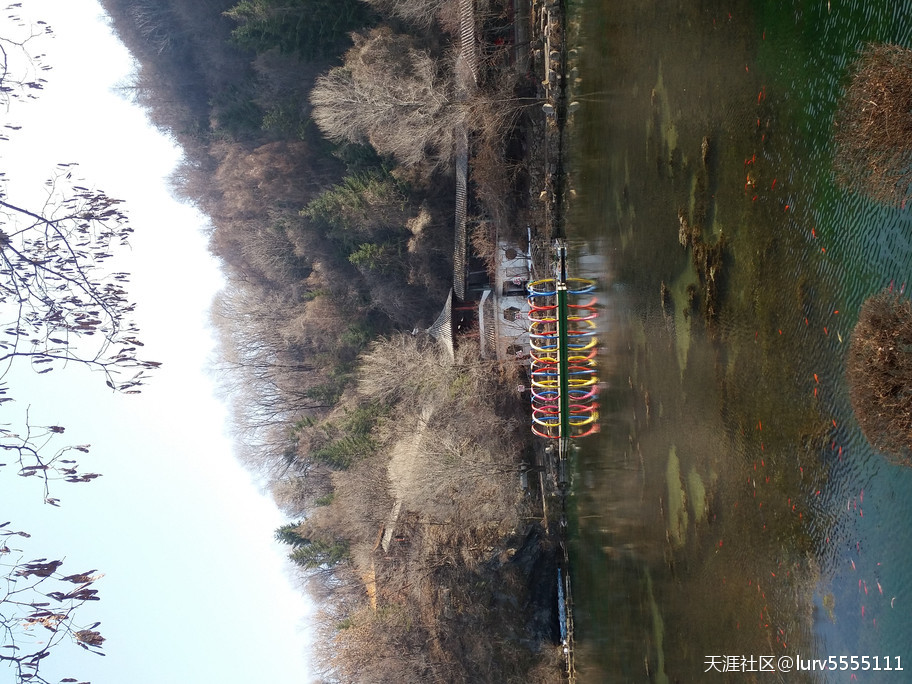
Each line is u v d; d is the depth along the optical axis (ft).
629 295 81.35
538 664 98.99
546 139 96.07
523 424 103.35
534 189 99.76
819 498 52.60
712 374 65.82
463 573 103.09
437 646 104.99
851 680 49.21
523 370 103.96
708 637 66.33
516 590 99.96
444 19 105.29
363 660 109.60
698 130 67.15
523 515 100.32
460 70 100.89
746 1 60.18
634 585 80.53
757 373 59.47
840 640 50.42
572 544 96.78
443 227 114.42
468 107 99.35
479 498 101.55
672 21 71.00
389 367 112.27
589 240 91.45
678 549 71.56
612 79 83.41
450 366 106.93
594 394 91.25
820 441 52.31
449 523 104.22
